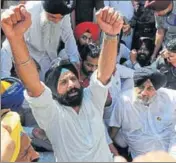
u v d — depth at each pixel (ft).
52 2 13.35
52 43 13.99
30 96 8.29
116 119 11.90
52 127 8.70
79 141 8.63
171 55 12.67
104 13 8.25
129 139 11.85
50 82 8.93
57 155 8.76
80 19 15.90
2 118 8.33
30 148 9.00
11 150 7.29
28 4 14.11
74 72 9.10
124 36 15.80
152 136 11.68
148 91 11.55
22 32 7.67
